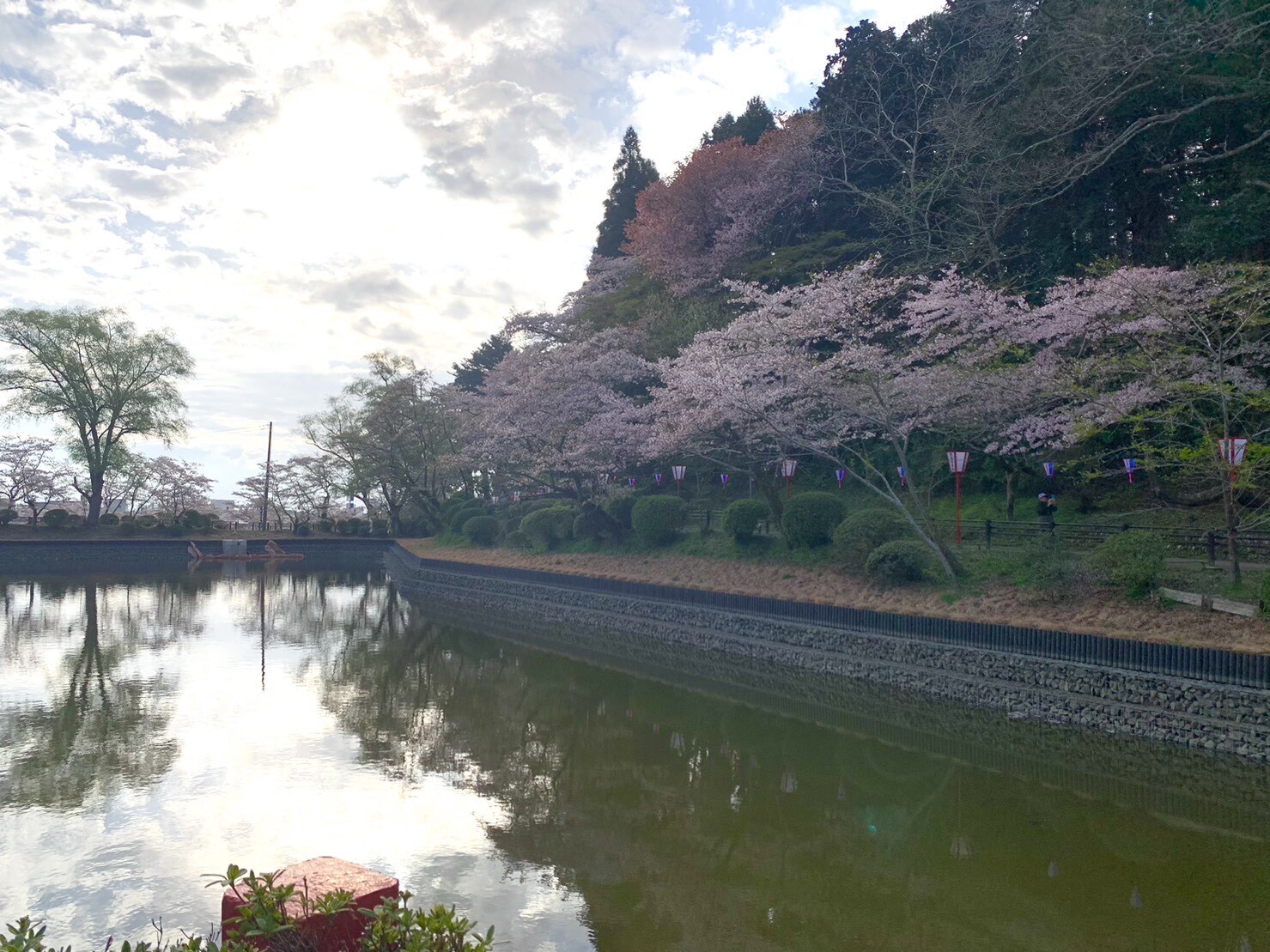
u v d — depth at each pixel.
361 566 49.47
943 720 14.32
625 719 14.69
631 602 24.08
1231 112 19.62
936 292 20.16
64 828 9.28
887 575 18.55
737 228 32.84
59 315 43.47
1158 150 21.20
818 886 8.27
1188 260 20.52
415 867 8.55
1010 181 22.28
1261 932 7.16
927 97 29.16
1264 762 10.80
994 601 16.28
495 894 7.98
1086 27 20.16
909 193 27.45
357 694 16.41
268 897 3.48
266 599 31.78
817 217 34.78
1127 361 16.03
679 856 8.99
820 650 18.02
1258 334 16.30
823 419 22.69
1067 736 12.95
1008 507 22.80
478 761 12.21
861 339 23.00
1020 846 9.19
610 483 34.72
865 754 12.64
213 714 14.38
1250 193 18.27
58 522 45.81
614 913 7.64
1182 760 11.53
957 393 18.67
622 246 45.12
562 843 9.28
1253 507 18.44
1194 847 9.04
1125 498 22.30
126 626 24.14
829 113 33.62
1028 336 18.80
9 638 21.75
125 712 14.31
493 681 17.81
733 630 20.41
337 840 9.13
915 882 8.32
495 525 39.16
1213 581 14.71
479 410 42.94
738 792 10.99
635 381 32.47
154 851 8.69
